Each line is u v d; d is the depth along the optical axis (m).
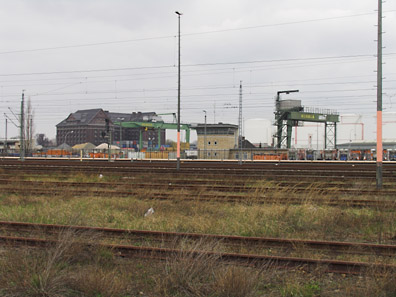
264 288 6.29
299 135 78.19
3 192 17.00
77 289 6.18
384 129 72.06
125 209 13.02
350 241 9.09
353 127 74.69
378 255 7.77
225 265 6.99
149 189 17.47
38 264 6.96
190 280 6.24
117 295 5.98
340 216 11.03
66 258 7.30
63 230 8.98
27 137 73.25
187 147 93.62
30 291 6.02
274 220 11.10
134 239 9.07
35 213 11.94
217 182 20.75
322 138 76.75
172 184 19.38
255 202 14.19
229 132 76.19
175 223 10.69
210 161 48.12
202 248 7.36
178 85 29.27
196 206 13.23
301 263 7.17
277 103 69.44
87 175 24.77
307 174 25.20
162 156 63.56
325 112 72.12
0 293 6.04
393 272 6.43
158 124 91.00
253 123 84.06
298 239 8.55
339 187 18.72
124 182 20.80
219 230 9.94
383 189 17.42
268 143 82.12
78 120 149.12
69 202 14.65
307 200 14.14
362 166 32.59
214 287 6.02
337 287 6.33
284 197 14.68
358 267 6.93
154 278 6.48
